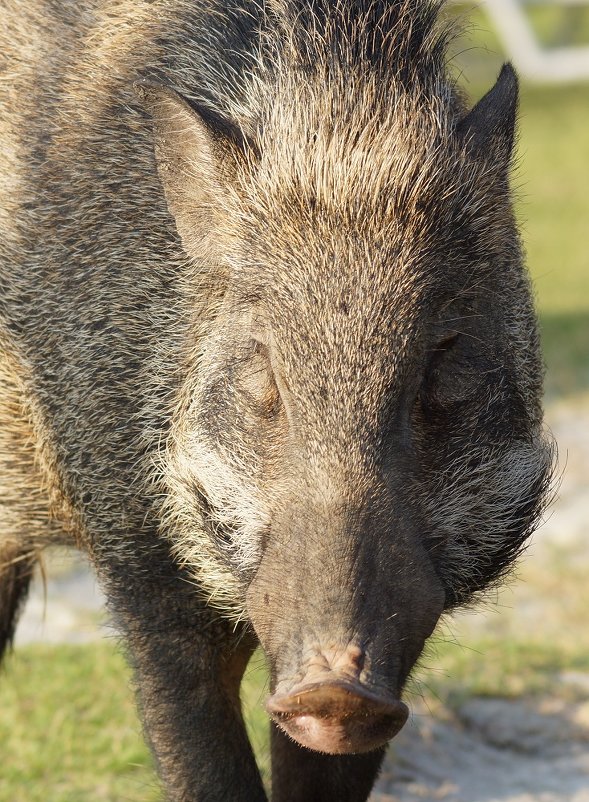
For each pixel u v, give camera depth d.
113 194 9.70
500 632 16.36
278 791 10.02
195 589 9.35
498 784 12.72
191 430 8.95
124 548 9.49
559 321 30.08
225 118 9.18
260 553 8.23
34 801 11.83
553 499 9.94
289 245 8.42
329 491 7.75
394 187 8.41
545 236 39.34
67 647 14.97
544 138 53.78
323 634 7.26
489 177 8.95
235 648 9.52
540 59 60.22
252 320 8.52
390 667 7.29
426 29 9.41
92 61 10.27
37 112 10.37
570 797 12.48
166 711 9.45
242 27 9.74
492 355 8.95
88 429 9.60
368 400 7.97
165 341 9.28
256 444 8.38
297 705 7.23
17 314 10.19
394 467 7.93
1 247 10.27
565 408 24.50
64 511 10.38
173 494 9.23
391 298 8.17
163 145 9.05
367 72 8.97
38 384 10.08
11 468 10.71
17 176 10.30
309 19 9.43
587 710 13.98
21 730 13.00
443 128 8.81
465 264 8.67
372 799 12.09
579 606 17.11
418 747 13.27
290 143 8.71
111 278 9.57
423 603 7.61
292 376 8.12
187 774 9.40
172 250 9.36
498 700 14.30
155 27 10.09
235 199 8.73
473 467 8.77
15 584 12.11
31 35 10.67
